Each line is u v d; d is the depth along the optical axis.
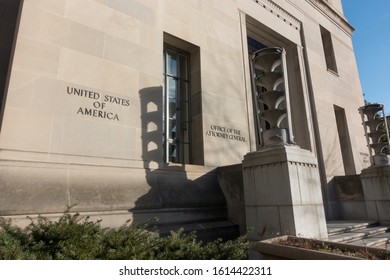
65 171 5.93
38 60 6.10
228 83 10.27
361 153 16.81
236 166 8.12
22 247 3.81
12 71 5.73
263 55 7.19
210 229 7.18
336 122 17.05
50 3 6.58
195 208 7.57
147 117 7.63
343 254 4.12
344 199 13.12
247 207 6.92
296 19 15.46
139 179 7.00
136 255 3.95
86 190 5.98
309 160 6.77
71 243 3.87
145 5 8.51
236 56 10.93
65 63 6.47
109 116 6.90
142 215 6.54
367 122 11.86
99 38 7.19
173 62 9.79
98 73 6.96
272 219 6.29
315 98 14.75
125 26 7.82
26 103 5.76
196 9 10.09
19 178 5.32
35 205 5.20
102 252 3.97
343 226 9.38
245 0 12.58
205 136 9.01
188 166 8.15
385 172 10.59
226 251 4.31
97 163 6.43
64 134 6.11
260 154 6.80
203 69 9.64
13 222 4.91
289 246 4.35
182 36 9.36
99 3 7.44
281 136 6.85
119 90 7.24
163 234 6.47
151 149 7.51
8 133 5.45
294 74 14.87
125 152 6.98
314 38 16.38
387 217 10.38
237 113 10.20
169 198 7.18
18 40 5.95
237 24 11.55
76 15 6.92
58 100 6.18
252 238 6.61
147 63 8.03
